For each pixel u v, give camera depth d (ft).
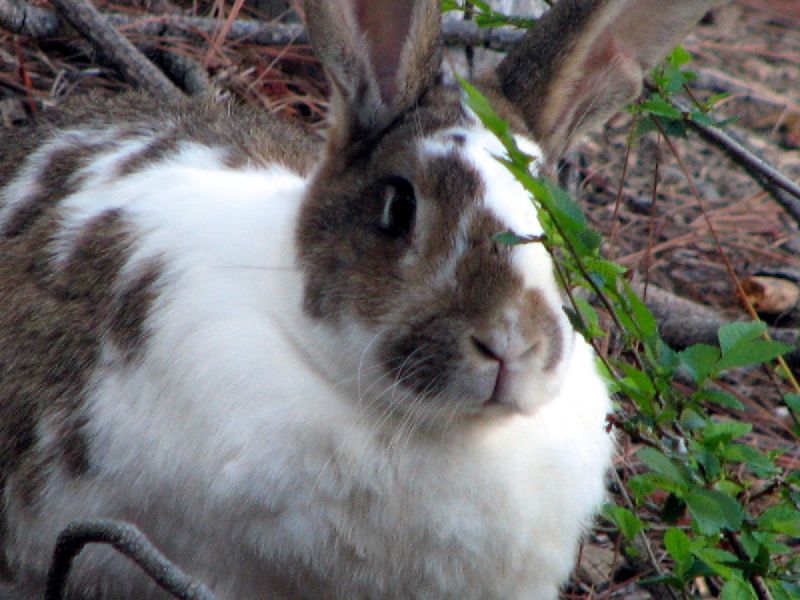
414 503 24.89
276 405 24.43
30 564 27.43
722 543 29.91
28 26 40.73
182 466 24.86
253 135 32.01
